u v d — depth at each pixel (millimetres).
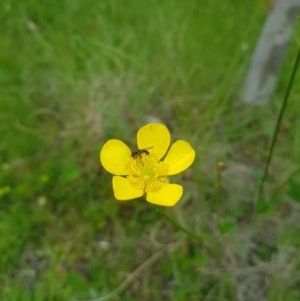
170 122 154
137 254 135
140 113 154
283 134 149
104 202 143
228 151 147
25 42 172
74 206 143
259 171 135
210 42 163
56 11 179
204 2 172
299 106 151
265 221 137
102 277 132
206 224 136
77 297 128
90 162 147
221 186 141
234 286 128
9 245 136
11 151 151
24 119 157
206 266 131
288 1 134
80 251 137
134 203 141
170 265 132
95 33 172
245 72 158
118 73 161
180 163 97
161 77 158
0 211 142
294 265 128
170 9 170
